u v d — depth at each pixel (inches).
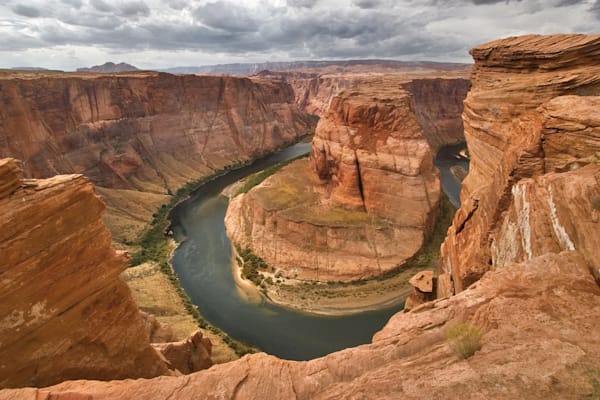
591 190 534.3
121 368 547.5
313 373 397.7
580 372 310.5
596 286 431.5
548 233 576.7
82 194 494.0
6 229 413.4
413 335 417.7
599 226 480.4
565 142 723.4
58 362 464.4
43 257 447.8
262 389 382.3
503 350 355.9
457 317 430.0
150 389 379.9
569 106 784.3
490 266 773.9
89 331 502.3
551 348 344.8
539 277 460.8
